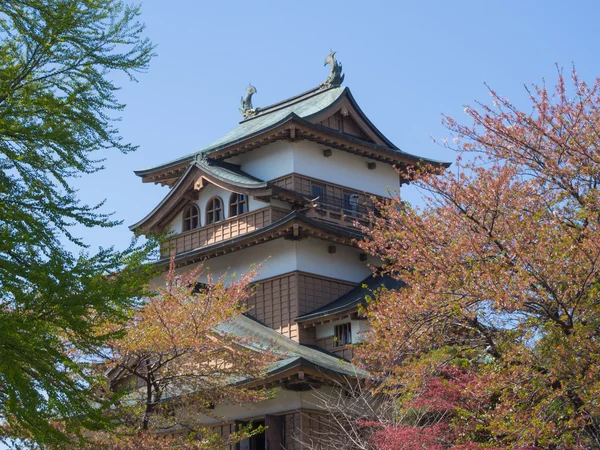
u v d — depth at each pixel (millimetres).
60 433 12281
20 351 11758
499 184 19172
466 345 21047
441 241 19953
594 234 17203
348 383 26609
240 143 39469
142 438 20703
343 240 36312
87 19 14086
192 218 40656
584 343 16266
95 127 13797
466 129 20625
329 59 43594
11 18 13688
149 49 14570
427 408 20797
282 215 37750
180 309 24031
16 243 12148
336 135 39094
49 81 14000
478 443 18594
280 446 29281
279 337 33781
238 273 37344
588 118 19469
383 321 20312
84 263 12773
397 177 43094
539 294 17125
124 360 23172
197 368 24406
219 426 31156
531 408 16922
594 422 17375
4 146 13172
